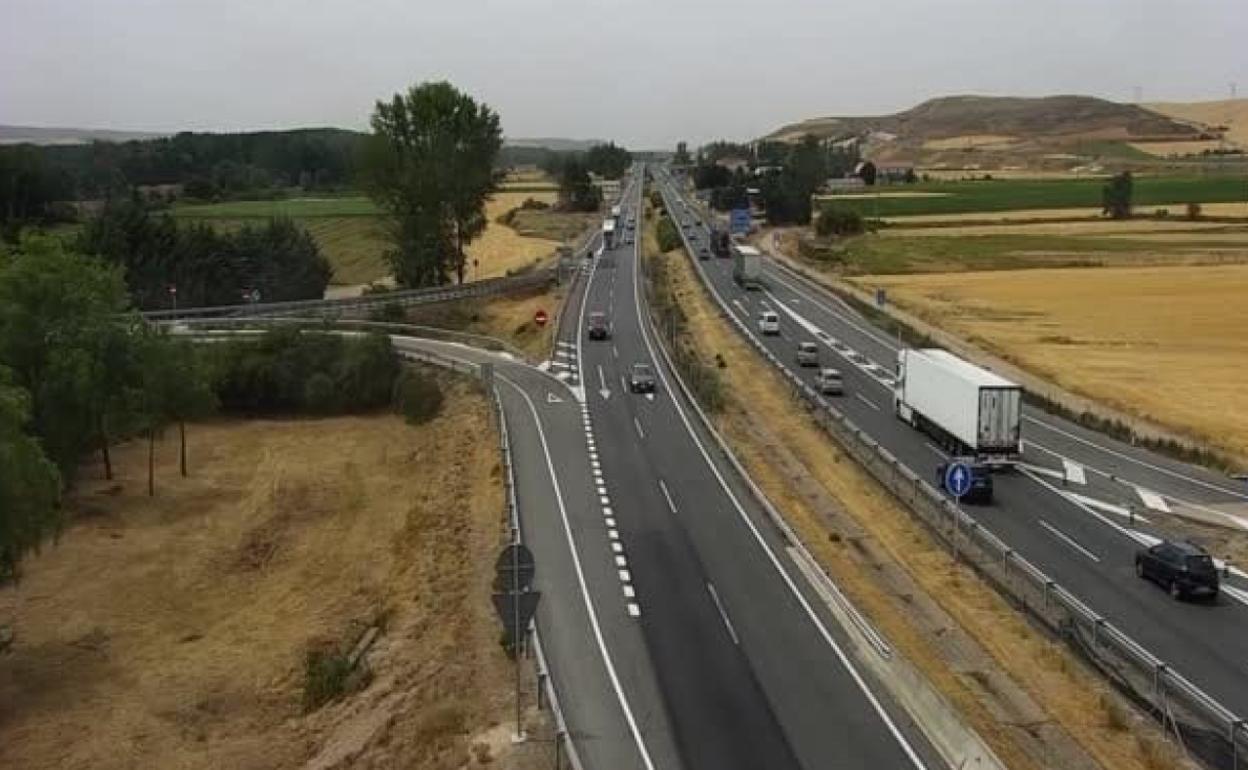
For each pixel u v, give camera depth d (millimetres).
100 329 55219
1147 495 49250
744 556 39375
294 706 33344
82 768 29984
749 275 119562
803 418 63219
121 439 61219
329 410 74938
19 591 43906
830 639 31891
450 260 107375
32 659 37562
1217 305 105375
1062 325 96312
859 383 74625
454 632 33781
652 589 35969
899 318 99625
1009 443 53000
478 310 98250
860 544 40844
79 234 117812
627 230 182750
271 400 75250
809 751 25156
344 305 93000
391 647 34375
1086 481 51531
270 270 121438
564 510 45031
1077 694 28688
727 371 77000
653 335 89625
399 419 72125
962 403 54156
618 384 71375
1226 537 43312
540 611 34031
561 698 28031
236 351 75500
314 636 38438
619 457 53594
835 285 121062
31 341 53500
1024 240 164250
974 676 29312
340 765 27031
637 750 25219
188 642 39156
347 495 56781
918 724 26469
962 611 34625
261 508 54812
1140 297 111062
